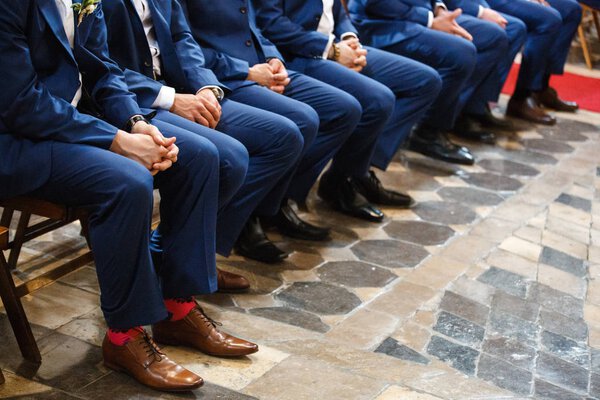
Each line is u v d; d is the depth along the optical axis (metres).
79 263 2.50
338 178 3.89
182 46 2.99
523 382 2.70
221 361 2.49
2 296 2.33
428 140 4.84
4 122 2.23
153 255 2.61
